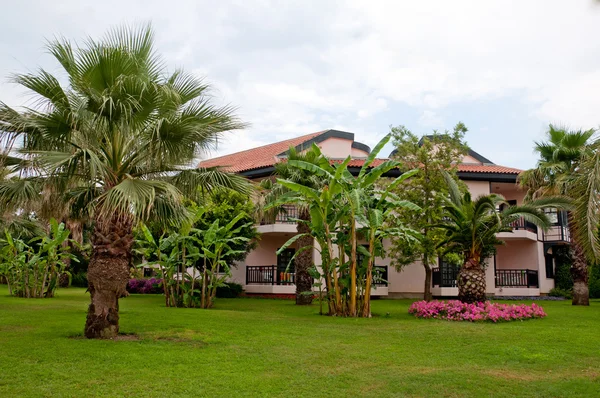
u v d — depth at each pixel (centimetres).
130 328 1041
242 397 577
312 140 2842
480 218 1540
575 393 608
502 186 2862
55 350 783
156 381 629
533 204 1502
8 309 1396
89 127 889
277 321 1245
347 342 939
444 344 934
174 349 827
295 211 2431
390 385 637
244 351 829
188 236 1681
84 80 902
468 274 1528
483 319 1312
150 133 934
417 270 2472
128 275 945
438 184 1920
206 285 1822
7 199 948
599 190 780
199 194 1119
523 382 658
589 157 842
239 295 2452
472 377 679
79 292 2412
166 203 1056
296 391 606
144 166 1009
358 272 1472
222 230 1692
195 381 634
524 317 1384
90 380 626
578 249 2050
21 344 828
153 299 2075
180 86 974
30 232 2130
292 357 791
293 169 1753
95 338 907
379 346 903
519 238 2667
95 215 945
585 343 950
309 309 1680
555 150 2081
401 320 1338
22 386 593
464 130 2023
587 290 2038
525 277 2628
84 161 854
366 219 1452
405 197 1956
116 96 849
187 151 953
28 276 2019
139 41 973
